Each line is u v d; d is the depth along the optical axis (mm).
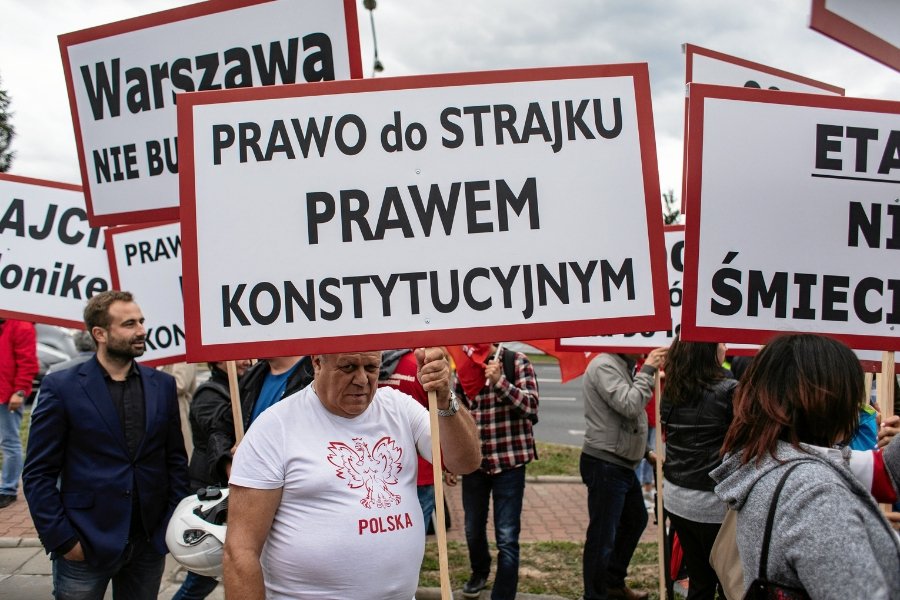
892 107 2328
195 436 3438
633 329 2049
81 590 2859
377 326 2002
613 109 2072
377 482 2018
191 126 2002
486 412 4086
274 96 2018
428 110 2043
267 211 2004
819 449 1725
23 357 5934
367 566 1926
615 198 2062
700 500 3279
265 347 1977
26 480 2781
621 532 4383
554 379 17250
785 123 2307
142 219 2859
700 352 3309
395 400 2221
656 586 4656
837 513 1553
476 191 2041
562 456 8375
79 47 2854
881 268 2342
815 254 2320
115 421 2912
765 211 2305
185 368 5344
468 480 4402
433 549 5371
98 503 2852
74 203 4020
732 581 2287
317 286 2000
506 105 2055
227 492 2895
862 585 1473
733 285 2303
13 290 3953
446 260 2027
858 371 1799
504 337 2021
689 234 2295
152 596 3117
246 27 2717
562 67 2066
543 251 2045
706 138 2281
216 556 2703
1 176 3961
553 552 5297
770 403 1792
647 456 5316
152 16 2781
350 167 2025
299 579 1914
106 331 2932
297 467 1943
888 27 1956
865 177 2328
